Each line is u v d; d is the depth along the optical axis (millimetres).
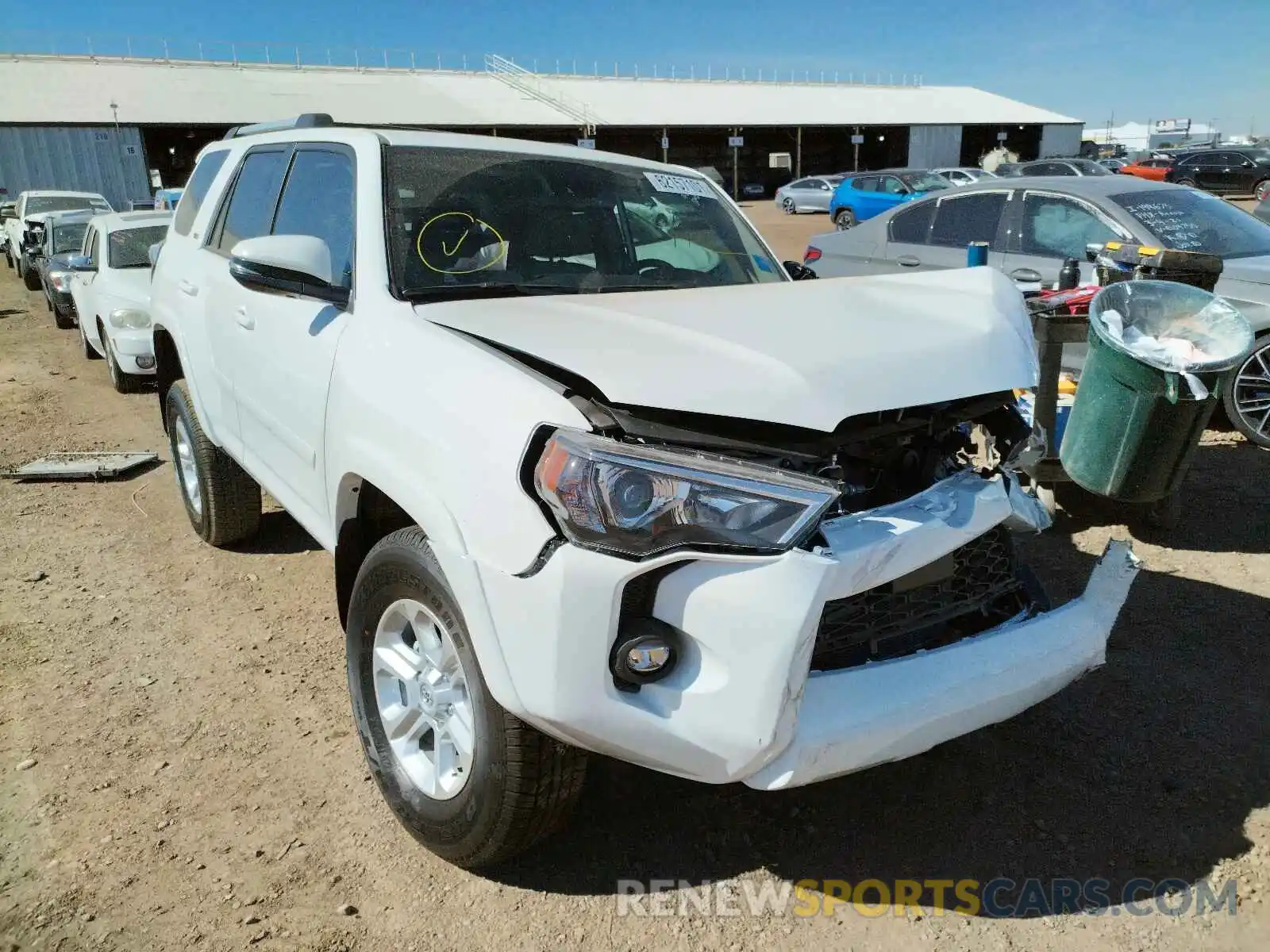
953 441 2648
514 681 2047
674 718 2008
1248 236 6395
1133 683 3453
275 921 2373
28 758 3021
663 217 3604
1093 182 6766
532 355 2182
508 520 2014
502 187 3266
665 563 1928
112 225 9469
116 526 5188
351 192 3148
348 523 2785
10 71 38750
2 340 12352
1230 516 5000
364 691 2707
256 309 3375
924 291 2842
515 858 2602
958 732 2275
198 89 40031
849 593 2068
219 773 2965
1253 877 2518
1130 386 3721
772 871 2572
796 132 51250
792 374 2133
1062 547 4641
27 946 2277
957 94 60844
